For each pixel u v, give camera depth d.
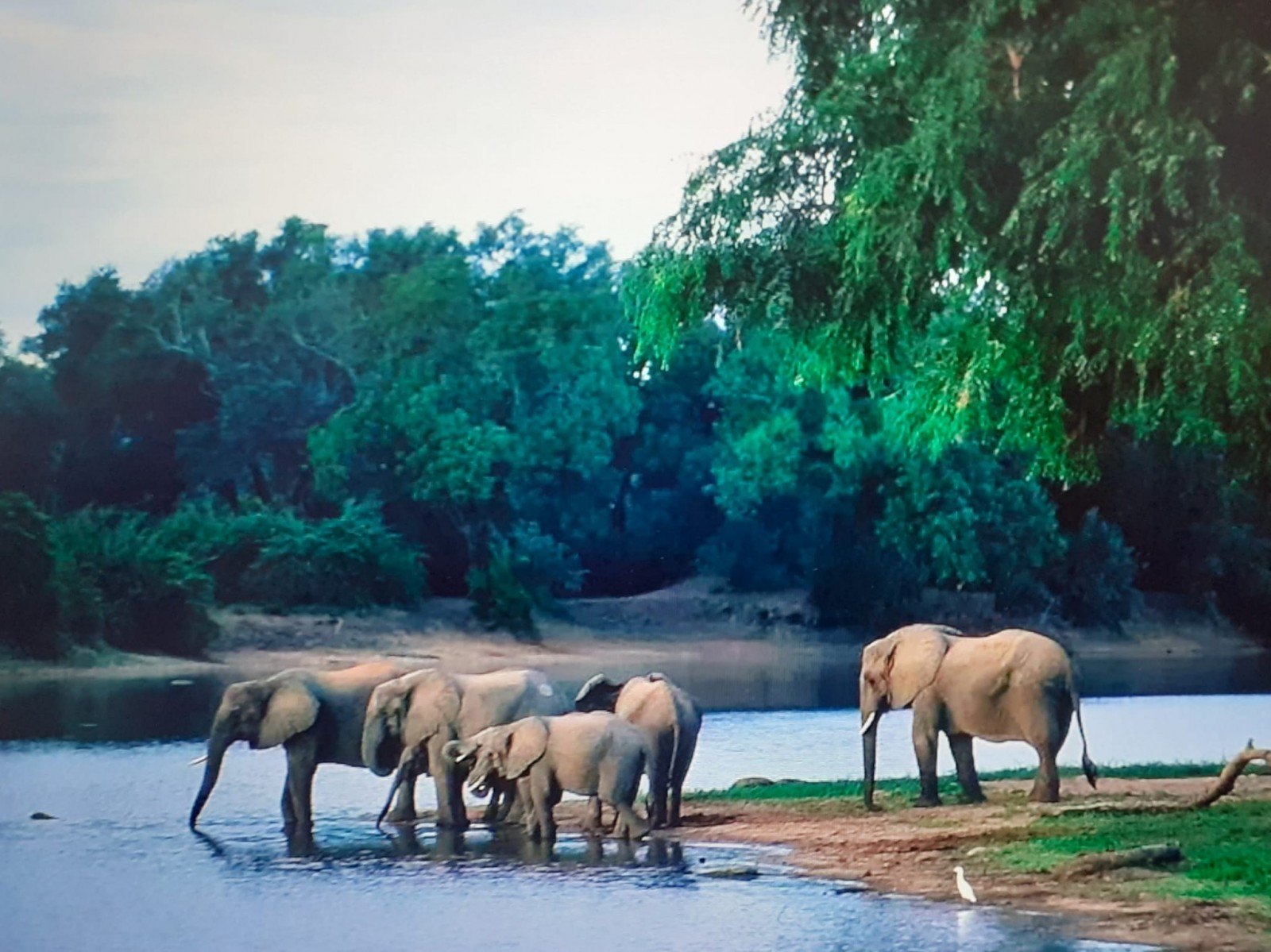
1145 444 72.88
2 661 53.34
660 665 63.56
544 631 67.19
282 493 74.50
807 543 72.81
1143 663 65.25
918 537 69.94
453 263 75.69
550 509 75.25
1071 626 72.31
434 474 69.19
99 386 73.44
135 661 55.78
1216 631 73.88
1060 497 75.19
